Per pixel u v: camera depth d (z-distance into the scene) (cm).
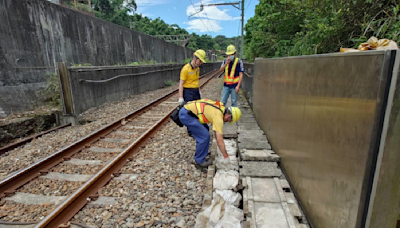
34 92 806
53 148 472
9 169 387
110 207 282
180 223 253
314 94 216
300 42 561
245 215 251
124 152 406
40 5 891
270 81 426
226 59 555
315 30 468
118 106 859
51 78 870
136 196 303
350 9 399
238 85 546
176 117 373
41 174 360
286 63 317
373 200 135
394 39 311
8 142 582
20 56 796
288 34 816
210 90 1238
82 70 755
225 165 354
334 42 458
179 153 433
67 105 713
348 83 156
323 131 197
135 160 407
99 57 1313
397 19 334
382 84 123
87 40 1200
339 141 168
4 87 719
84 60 1175
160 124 621
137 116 724
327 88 188
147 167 381
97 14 3556
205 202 279
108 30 1402
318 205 208
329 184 185
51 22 949
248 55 1473
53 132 620
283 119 335
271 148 409
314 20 485
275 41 886
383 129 126
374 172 134
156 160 406
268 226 230
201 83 1562
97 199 298
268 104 445
